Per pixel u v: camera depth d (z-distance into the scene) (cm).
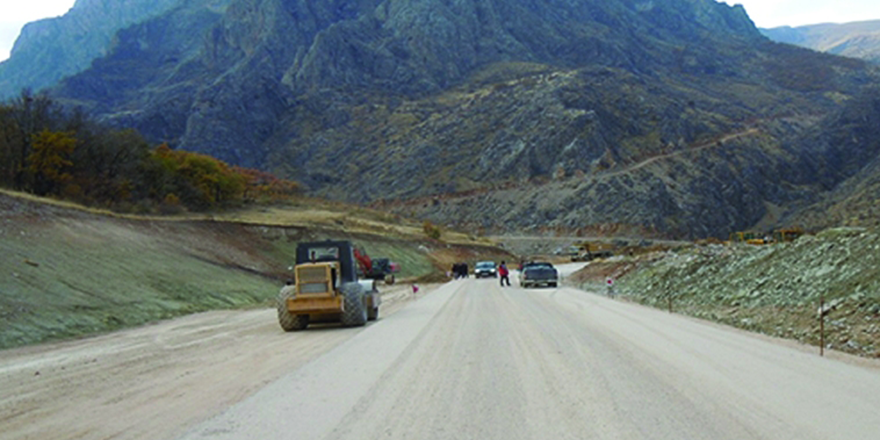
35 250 2633
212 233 4678
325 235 5841
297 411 814
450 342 1390
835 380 938
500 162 15450
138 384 1067
